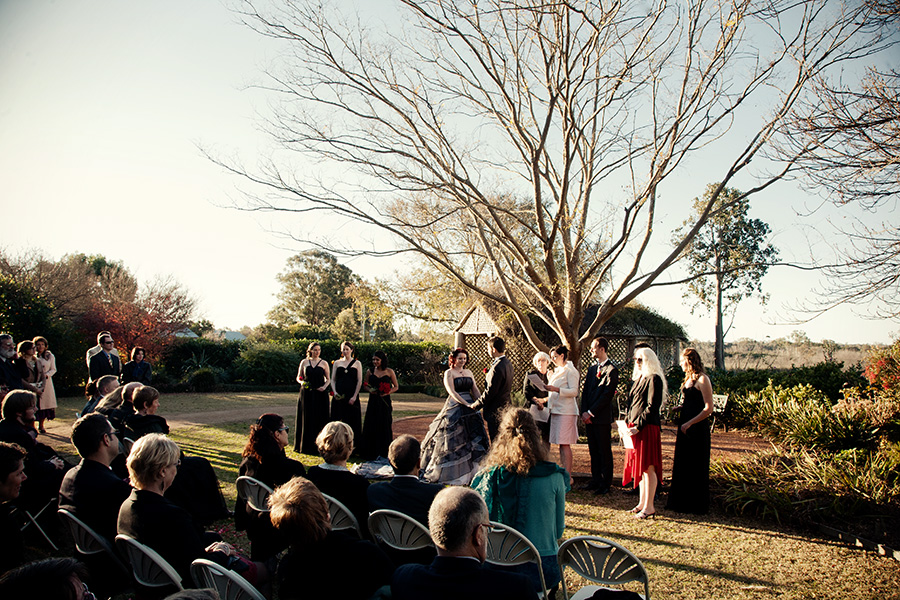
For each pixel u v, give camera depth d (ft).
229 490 22.54
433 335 82.84
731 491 21.59
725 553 16.83
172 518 10.40
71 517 11.27
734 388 51.34
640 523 19.66
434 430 23.08
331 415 29.45
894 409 30.42
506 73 33.47
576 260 34.86
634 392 20.98
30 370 32.40
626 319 59.72
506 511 11.28
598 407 23.49
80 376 62.13
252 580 11.42
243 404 56.65
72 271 82.07
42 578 5.97
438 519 7.26
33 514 16.60
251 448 14.85
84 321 72.23
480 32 31.07
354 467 26.12
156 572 10.00
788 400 39.70
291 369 82.43
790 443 32.30
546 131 30.76
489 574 7.16
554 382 23.77
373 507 11.94
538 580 10.57
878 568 15.75
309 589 8.14
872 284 18.60
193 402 57.93
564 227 34.58
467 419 23.04
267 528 13.30
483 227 38.65
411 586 7.21
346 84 31.58
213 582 9.09
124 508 10.62
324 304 214.28
